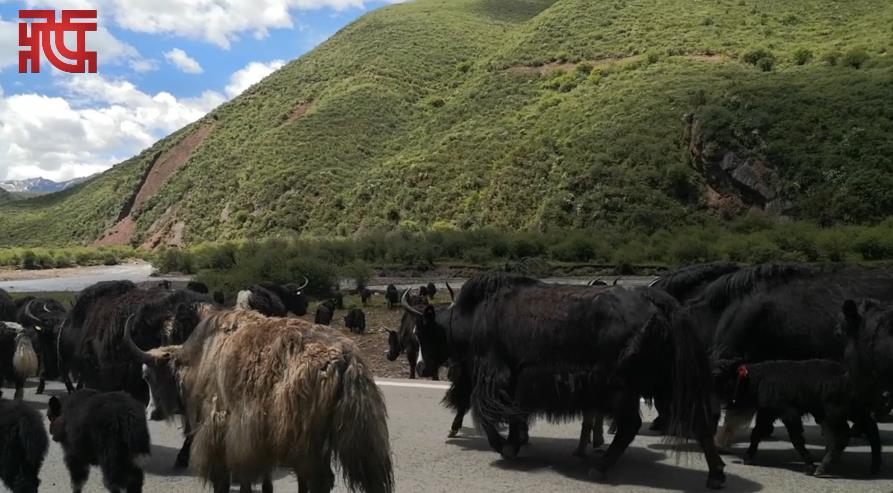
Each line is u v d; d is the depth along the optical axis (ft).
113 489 21.02
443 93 294.46
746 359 27.94
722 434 27.12
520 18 413.39
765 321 27.50
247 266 92.17
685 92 194.90
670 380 23.13
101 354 28.04
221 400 17.70
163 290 29.81
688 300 30.14
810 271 28.02
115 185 354.13
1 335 36.27
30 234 347.77
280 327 17.65
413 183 212.02
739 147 161.89
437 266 125.80
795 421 24.43
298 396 16.42
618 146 178.81
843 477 23.94
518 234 145.79
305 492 18.39
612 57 254.68
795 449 27.07
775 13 263.29
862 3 256.93
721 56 230.68
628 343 22.91
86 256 216.54
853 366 23.21
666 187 164.14
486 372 26.03
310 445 16.43
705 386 22.91
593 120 200.03
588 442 26.91
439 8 427.33
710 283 30.48
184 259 150.71
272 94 342.64
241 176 264.72
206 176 282.15
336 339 17.40
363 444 16.35
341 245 140.97
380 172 229.25
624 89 214.28
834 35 233.35
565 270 119.75
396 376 48.73
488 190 191.01
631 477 24.04
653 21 276.82
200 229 253.65
